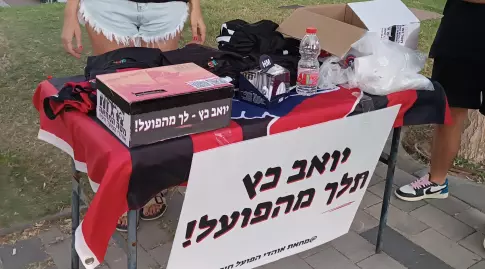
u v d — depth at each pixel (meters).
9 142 3.60
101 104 1.71
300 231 2.21
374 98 2.12
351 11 2.63
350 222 2.42
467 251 2.75
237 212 1.92
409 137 3.93
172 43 2.67
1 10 6.72
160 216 2.89
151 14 2.50
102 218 1.57
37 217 2.85
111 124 1.66
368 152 2.24
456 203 3.16
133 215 1.70
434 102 2.31
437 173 3.12
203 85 1.68
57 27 6.02
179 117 1.62
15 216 2.85
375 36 2.30
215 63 2.09
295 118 1.88
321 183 2.14
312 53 2.18
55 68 4.84
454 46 2.75
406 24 2.50
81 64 4.96
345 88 2.20
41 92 2.04
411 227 2.92
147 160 1.58
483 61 2.71
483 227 2.95
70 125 1.82
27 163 3.38
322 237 2.33
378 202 3.13
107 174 1.54
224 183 1.81
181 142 1.63
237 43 2.38
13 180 3.19
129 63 2.04
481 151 3.53
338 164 2.15
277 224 2.09
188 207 1.76
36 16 6.46
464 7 2.70
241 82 1.98
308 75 2.09
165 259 2.59
